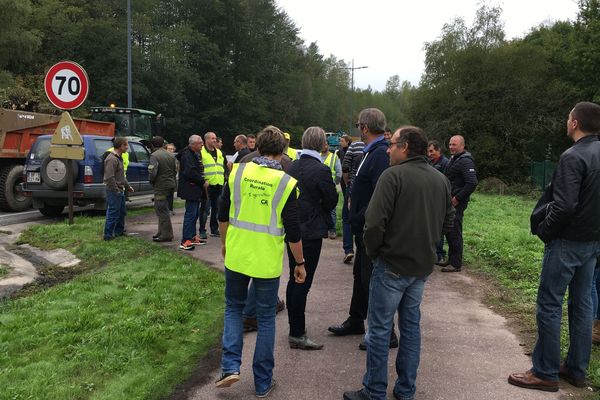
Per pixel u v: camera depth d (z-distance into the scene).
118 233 9.28
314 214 4.52
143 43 39.75
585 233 3.65
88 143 11.32
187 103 43.03
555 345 3.81
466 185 7.32
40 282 6.73
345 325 5.00
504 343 4.81
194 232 8.46
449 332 5.09
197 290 6.04
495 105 29.56
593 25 28.58
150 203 15.20
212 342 4.70
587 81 29.27
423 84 33.03
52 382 3.78
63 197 11.23
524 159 29.27
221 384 3.67
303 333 4.67
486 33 33.53
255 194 3.77
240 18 49.75
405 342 3.64
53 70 9.04
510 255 8.45
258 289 3.80
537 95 29.00
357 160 6.09
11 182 12.51
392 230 3.45
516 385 3.96
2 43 26.23
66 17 34.88
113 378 3.92
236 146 8.81
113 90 35.06
